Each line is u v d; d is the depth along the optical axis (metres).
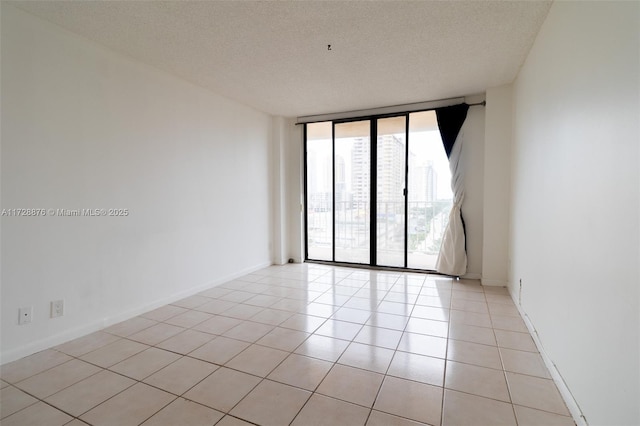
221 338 2.57
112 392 1.87
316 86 3.76
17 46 2.21
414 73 3.38
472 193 4.21
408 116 4.61
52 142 2.42
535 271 2.52
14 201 2.22
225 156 4.18
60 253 2.48
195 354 2.31
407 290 3.80
